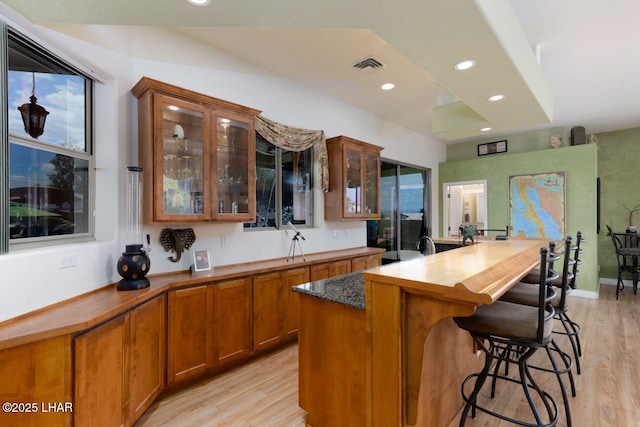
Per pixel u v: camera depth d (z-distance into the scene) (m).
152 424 2.06
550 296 1.61
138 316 1.98
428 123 5.59
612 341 3.38
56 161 2.02
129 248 2.19
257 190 3.54
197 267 2.72
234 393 2.43
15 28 1.68
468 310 1.30
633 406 2.22
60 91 2.07
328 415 1.87
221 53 3.13
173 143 2.53
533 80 2.69
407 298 1.49
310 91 4.05
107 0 1.52
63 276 1.82
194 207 2.65
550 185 5.61
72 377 1.50
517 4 2.45
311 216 4.20
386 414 1.52
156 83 2.35
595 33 2.85
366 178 4.48
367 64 3.41
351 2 1.55
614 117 5.30
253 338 2.86
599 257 6.30
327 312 1.87
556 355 3.07
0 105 1.56
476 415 2.15
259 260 3.41
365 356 1.64
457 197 7.26
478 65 2.19
